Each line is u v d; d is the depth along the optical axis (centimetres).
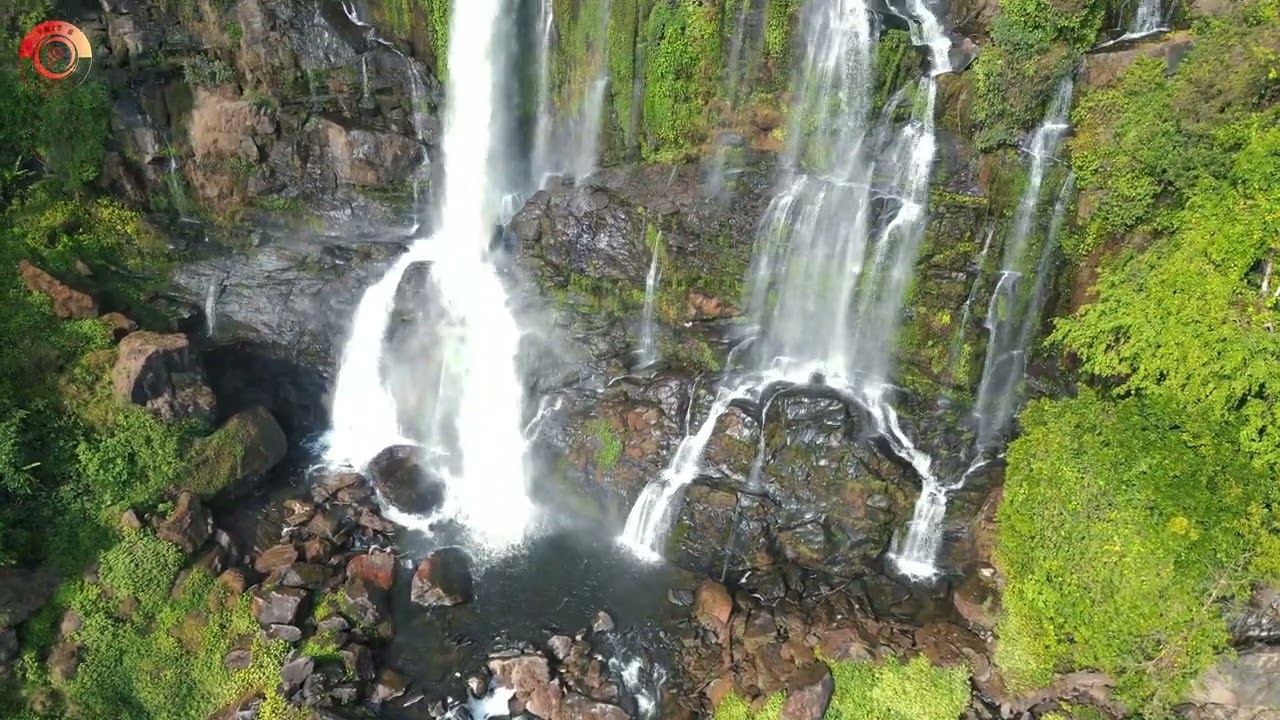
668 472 2119
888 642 1708
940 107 2136
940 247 2103
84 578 1678
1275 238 1512
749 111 2400
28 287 2053
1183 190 1722
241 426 2083
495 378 2403
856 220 2178
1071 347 1878
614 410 2231
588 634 1820
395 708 1644
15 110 2417
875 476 1956
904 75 2191
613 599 1930
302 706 1577
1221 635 1420
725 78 2398
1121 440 1591
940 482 2003
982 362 2095
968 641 1708
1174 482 1485
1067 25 1908
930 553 1945
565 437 2270
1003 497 1828
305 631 1734
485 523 2175
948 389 2136
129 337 2009
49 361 1919
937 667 1648
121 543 1744
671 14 2372
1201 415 1557
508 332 2431
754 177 2361
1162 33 1989
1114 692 1552
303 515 2064
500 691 1694
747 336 2344
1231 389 1520
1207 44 1755
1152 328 1644
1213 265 1609
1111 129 1858
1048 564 1614
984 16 2206
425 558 2016
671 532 2034
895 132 2206
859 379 2233
